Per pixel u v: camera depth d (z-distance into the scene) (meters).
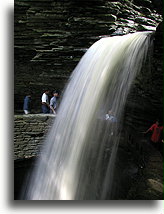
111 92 4.65
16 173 6.20
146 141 3.89
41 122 6.15
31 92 8.21
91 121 4.73
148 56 4.00
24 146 6.12
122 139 4.20
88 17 6.85
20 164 6.21
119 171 3.89
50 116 6.13
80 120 5.01
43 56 7.43
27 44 7.45
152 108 4.05
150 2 8.60
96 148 4.45
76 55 7.13
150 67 3.94
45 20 7.14
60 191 4.83
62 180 4.90
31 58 7.71
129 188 3.45
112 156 4.15
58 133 5.64
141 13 8.30
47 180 5.46
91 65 5.43
